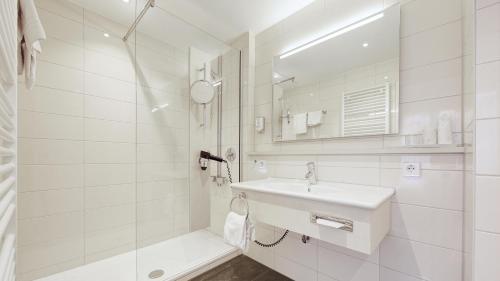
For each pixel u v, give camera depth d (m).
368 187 1.23
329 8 1.53
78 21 1.66
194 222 2.13
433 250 1.03
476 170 0.71
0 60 0.51
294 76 1.70
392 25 1.23
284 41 1.80
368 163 1.26
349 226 0.91
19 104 1.41
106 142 1.77
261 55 1.98
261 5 1.67
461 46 1.02
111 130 1.80
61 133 1.57
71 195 1.60
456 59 1.03
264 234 1.77
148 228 1.92
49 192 1.51
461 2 1.03
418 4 1.16
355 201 0.88
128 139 1.89
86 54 1.69
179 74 2.07
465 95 0.97
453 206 0.98
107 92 1.79
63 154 1.57
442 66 1.07
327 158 1.44
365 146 1.32
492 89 0.69
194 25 1.91
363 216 0.88
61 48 1.58
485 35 0.71
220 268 1.73
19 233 1.39
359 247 0.88
